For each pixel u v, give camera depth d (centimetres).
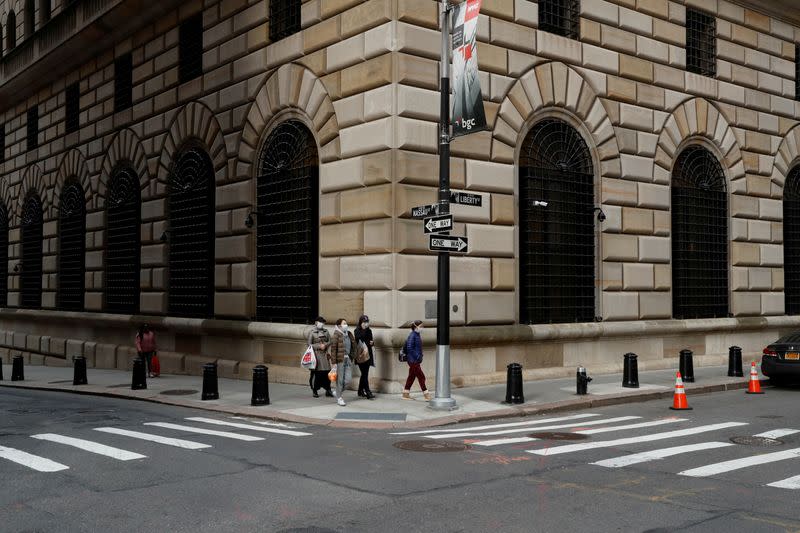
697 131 2297
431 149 1662
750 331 2453
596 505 722
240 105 2091
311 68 1841
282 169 1927
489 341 1756
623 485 803
